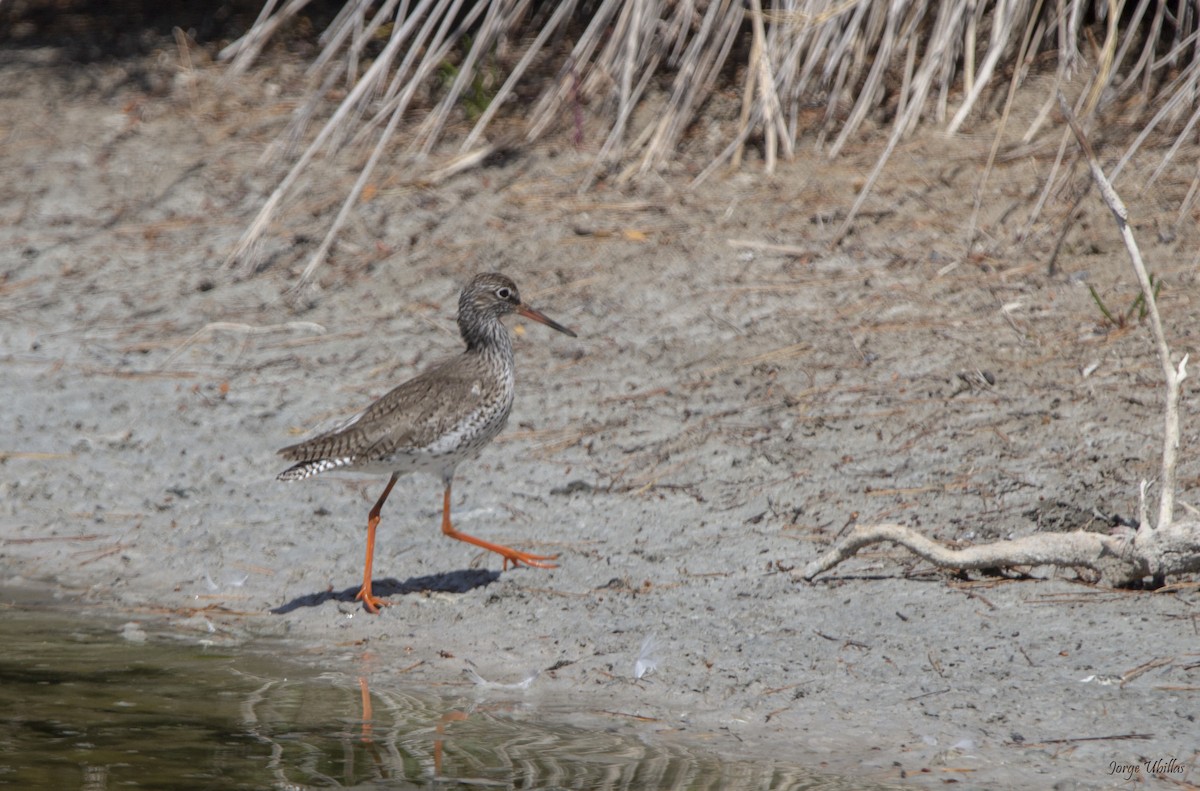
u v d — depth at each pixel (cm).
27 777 770
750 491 1166
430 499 1227
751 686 871
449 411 1039
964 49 1756
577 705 871
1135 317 1359
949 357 1341
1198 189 1528
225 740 824
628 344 1443
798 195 1648
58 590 1101
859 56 1723
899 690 849
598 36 1819
